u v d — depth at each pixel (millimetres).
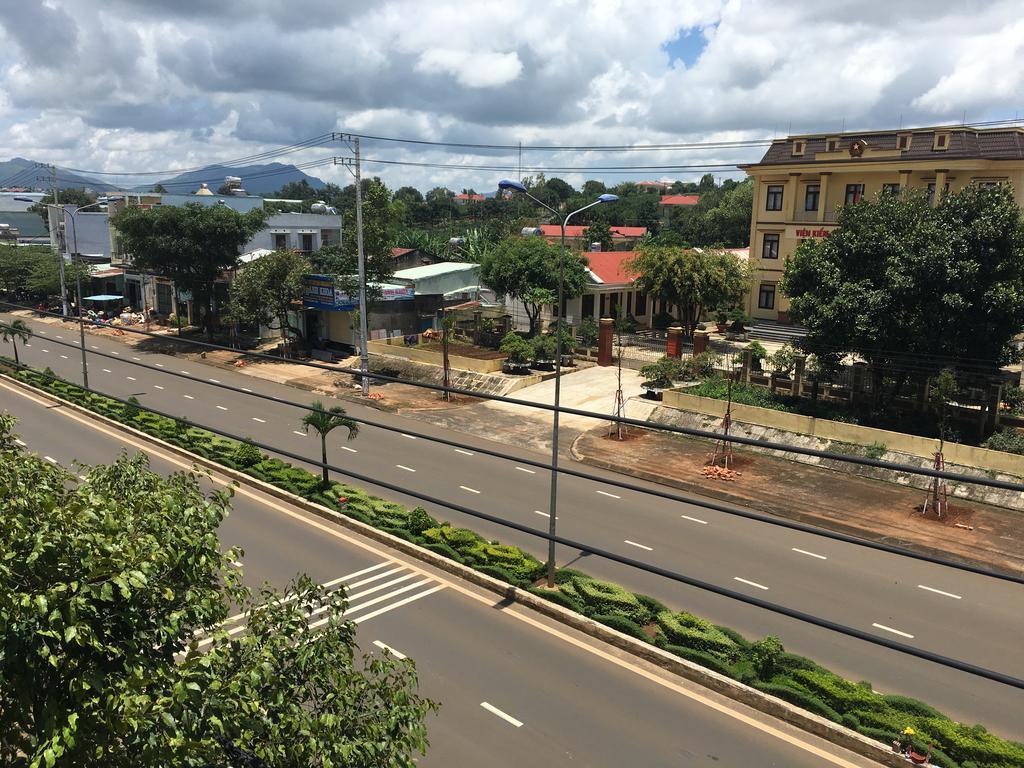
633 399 34219
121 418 32094
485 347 44812
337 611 7152
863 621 16562
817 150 42938
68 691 5203
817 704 12961
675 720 12961
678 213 116062
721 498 24328
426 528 20719
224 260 48938
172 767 4980
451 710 12953
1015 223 24875
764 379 32500
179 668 5500
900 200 28469
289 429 31766
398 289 46688
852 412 28688
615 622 15852
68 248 70562
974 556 19891
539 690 13703
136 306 65375
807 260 28781
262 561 19094
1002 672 14648
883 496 24047
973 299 25422
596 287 47438
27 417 33188
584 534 21156
